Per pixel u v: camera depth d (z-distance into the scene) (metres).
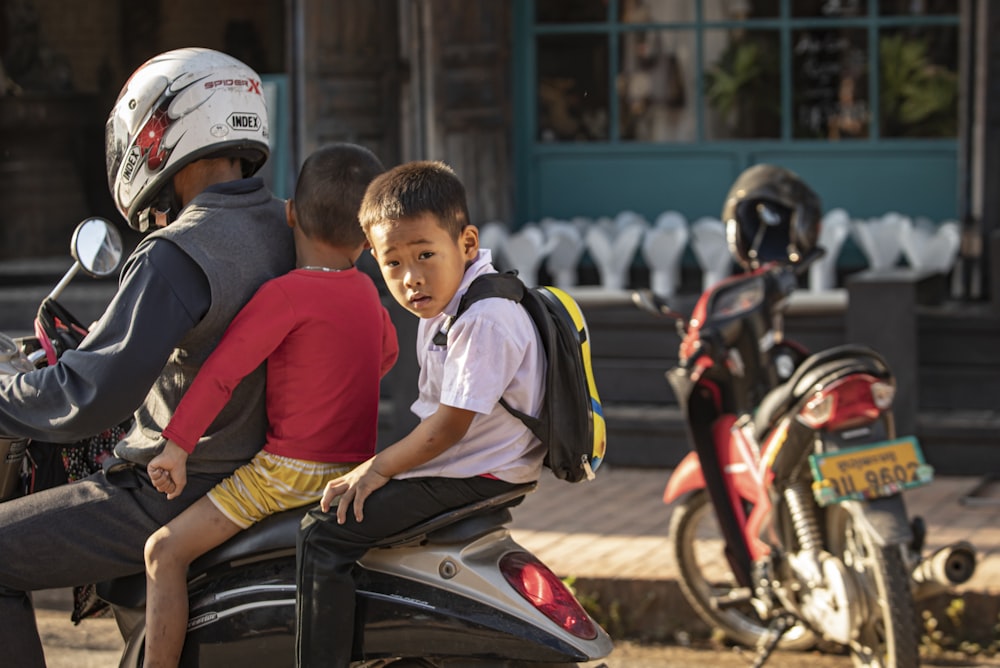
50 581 3.61
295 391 3.52
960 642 5.63
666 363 8.52
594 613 5.97
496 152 9.80
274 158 9.77
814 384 4.62
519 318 3.27
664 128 10.10
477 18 9.66
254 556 3.53
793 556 4.84
